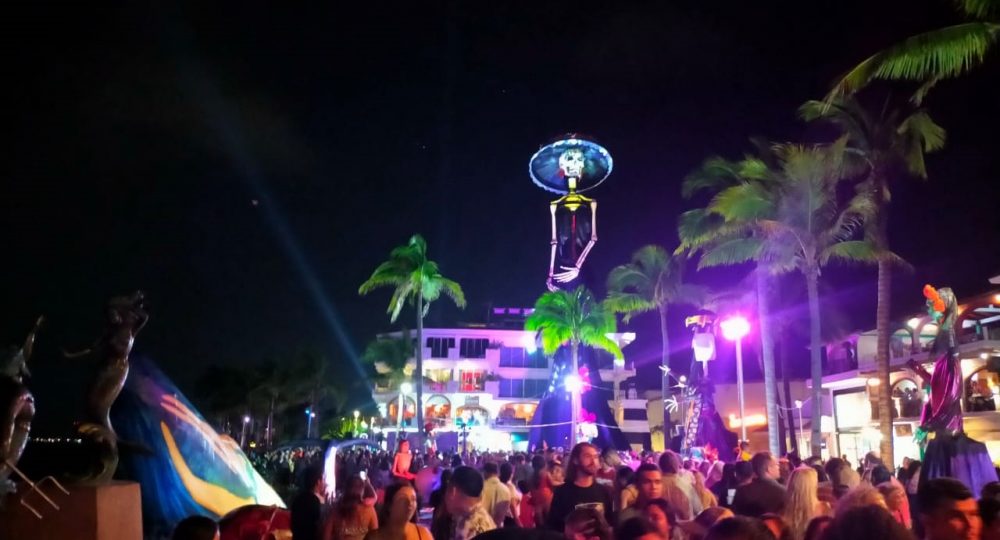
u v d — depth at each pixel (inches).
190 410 429.4
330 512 266.2
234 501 435.5
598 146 1624.0
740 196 1173.7
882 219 1077.8
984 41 645.9
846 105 1072.2
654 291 1937.7
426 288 1785.2
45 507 263.3
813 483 252.2
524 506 364.2
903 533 127.3
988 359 1400.1
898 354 1713.8
